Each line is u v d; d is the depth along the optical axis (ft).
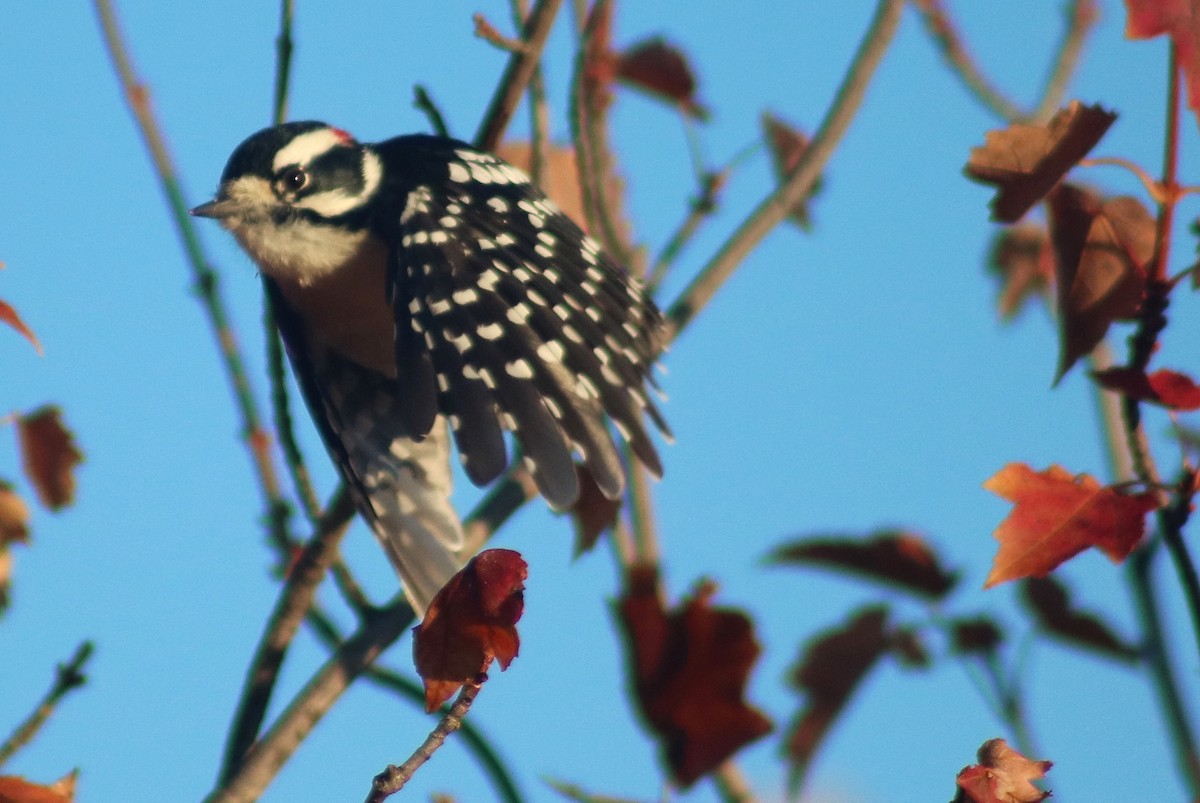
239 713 25.61
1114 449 30.04
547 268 27.09
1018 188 21.22
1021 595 25.98
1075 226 21.72
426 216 27.20
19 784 19.61
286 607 26.22
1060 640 25.62
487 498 28.94
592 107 33.58
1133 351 21.63
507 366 24.90
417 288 26.09
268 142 30.91
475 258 26.63
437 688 17.21
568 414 24.62
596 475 23.99
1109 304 21.53
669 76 33.37
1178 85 20.99
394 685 25.85
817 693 26.48
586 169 30.94
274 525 28.78
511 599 17.31
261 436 29.27
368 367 30.50
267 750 24.76
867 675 25.90
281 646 26.02
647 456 25.14
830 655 26.45
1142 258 21.58
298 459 27.30
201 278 30.04
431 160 29.22
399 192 30.19
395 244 27.53
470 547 28.07
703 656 24.76
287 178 30.48
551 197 32.22
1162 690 25.09
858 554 26.71
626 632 24.99
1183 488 20.44
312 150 30.68
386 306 30.30
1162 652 25.30
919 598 26.48
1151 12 20.25
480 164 28.30
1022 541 20.30
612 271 28.78
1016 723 25.20
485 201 27.76
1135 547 20.12
